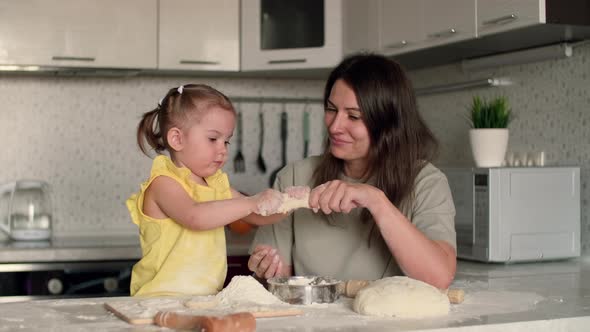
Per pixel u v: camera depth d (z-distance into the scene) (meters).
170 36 3.21
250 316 1.12
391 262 1.70
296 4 3.27
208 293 1.58
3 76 3.37
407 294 1.29
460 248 2.51
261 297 1.36
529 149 2.73
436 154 1.81
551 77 2.62
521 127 2.77
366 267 1.71
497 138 2.56
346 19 3.21
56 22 3.06
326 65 3.23
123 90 3.50
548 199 2.43
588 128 2.46
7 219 3.27
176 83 3.57
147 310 1.27
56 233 3.33
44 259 2.77
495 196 2.37
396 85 1.66
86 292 2.80
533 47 2.65
